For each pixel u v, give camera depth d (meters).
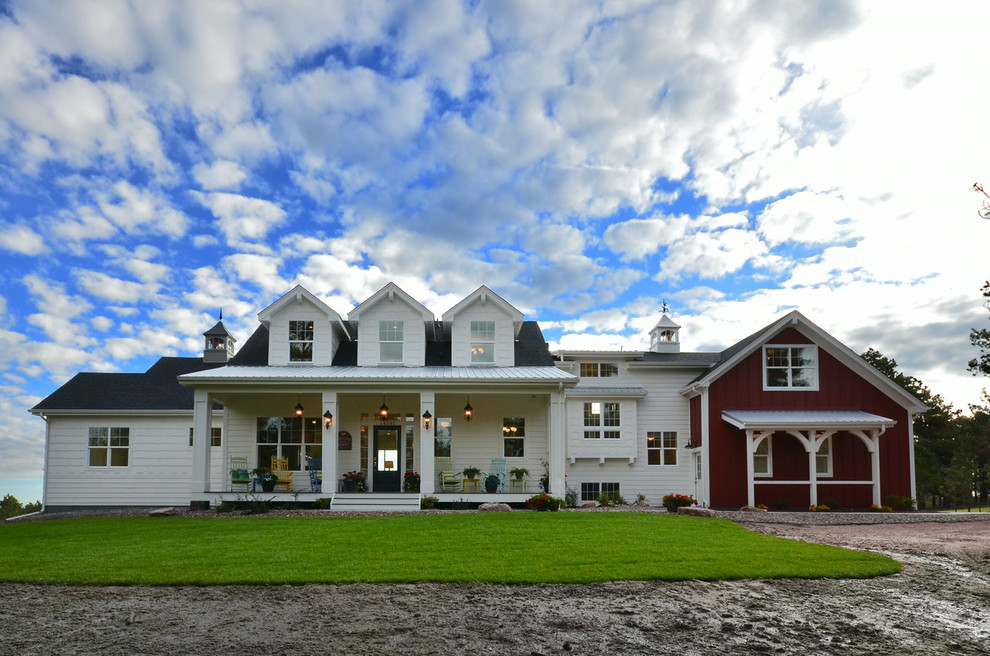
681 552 10.52
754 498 22.31
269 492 19.14
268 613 7.16
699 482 23.75
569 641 6.28
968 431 48.34
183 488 22.89
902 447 22.77
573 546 11.00
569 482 25.11
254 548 10.91
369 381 19.08
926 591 8.40
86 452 23.00
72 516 17.92
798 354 23.53
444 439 21.50
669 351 28.27
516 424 21.78
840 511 21.23
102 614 7.12
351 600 7.70
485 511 17.02
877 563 9.88
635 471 25.30
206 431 19.00
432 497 18.67
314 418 21.53
